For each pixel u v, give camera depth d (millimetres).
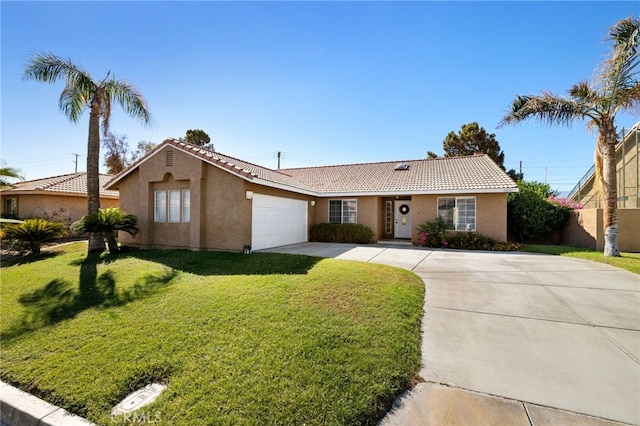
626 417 2809
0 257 12000
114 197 20797
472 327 4781
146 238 12688
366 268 8180
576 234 14586
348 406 2896
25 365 3939
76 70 10656
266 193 12773
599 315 5195
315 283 6707
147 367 3701
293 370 3451
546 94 11195
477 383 3365
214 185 11547
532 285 7039
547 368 3639
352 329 4461
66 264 9758
